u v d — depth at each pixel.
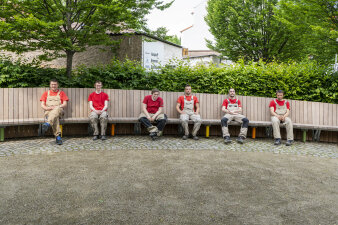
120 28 8.00
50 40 7.06
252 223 2.65
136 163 4.55
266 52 15.11
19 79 6.97
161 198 3.17
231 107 6.98
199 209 2.91
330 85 8.11
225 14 15.57
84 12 7.76
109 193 3.26
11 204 2.90
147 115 6.59
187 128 6.71
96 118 6.28
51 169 4.10
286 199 3.28
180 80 8.04
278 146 6.43
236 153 5.56
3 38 6.46
